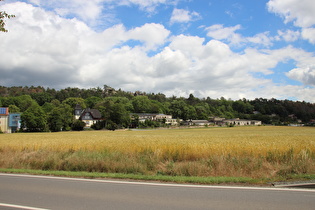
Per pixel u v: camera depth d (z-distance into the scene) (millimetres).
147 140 27969
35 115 81625
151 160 13156
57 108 87625
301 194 7121
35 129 82438
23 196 7176
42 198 6945
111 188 8070
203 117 159250
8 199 6883
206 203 6332
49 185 8586
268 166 11422
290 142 23000
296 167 10758
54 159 13359
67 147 21016
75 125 90750
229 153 15297
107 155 14297
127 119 101562
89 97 166250
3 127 82688
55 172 11133
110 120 96438
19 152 16531
